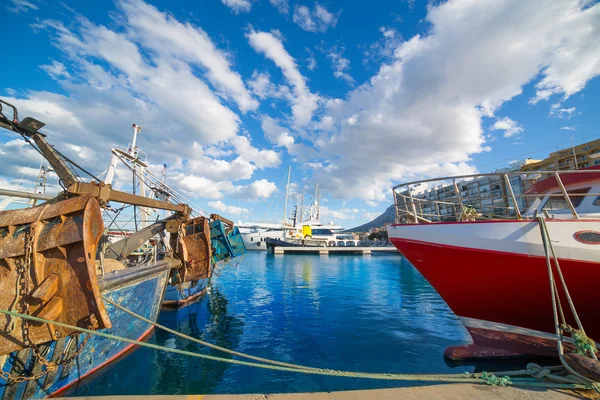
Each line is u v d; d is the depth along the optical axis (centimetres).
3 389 440
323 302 1515
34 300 369
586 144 5309
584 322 612
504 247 615
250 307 1404
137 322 812
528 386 372
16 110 616
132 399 313
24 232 390
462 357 720
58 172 677
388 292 1806
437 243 698
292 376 669
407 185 800
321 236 6844
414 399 330
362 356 784
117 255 948
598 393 348
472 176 700
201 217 1121
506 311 678
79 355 593
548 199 771
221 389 606
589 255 548
